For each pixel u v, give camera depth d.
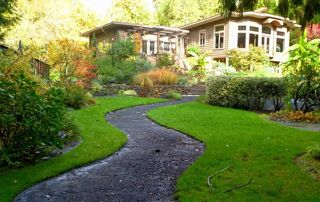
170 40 26.09
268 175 4.28
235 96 11.68
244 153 5.30
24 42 21.28
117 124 8.52
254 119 8.75
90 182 4.24
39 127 4.96
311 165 4.66
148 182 4.23
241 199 3.54
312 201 3.45
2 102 4.82
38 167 4.68
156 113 10.03
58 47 15.38
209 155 5.23
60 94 5.66
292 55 10.00
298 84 9.44
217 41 26.28
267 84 10.97
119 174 4.55
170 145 6.18
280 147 5.64
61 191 3.94
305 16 5.20
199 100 13.80
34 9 23.83
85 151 5.55
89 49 18.02
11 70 6.05
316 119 8.78
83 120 8.48
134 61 19.38
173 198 3.71
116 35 23.58
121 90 16.30
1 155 4.70
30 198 3.72
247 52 23.20
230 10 5.22
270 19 24.42
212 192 3.76
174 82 17.75
